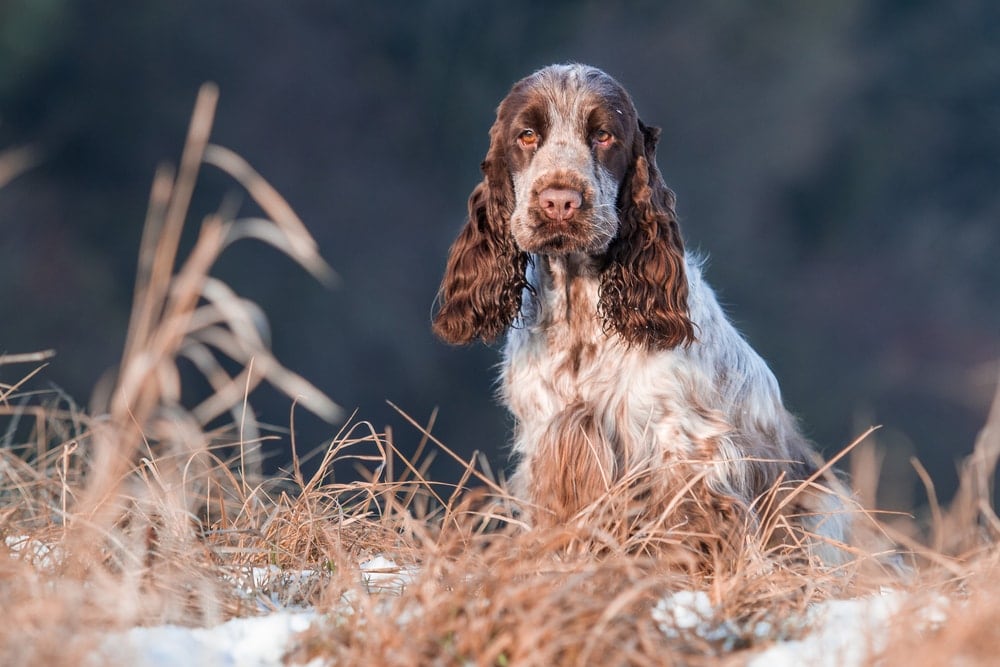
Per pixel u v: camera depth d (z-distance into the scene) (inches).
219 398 215.2
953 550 289.9
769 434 311.6
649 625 197.9
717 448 283.7
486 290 309.3
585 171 281.4
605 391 288.5
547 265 298.4
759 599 214.4
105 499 217.9
